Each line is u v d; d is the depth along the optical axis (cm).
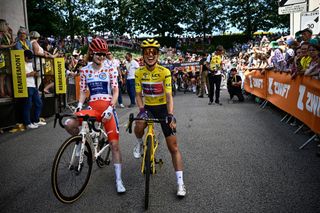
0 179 359
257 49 1143
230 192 300
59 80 819
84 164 313
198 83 1329
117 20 4556
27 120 642
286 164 376
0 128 605
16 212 276
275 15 4538
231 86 1016
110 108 312
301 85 512
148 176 275
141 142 352
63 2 3416
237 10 4850
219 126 614
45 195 312
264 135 526
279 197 286
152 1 4762
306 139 492
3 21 629
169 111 301
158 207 276
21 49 663
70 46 2750
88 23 4116
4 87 613
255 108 839
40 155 452
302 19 760
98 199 298
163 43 4691
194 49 4253
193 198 291
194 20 4959
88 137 322
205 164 385
